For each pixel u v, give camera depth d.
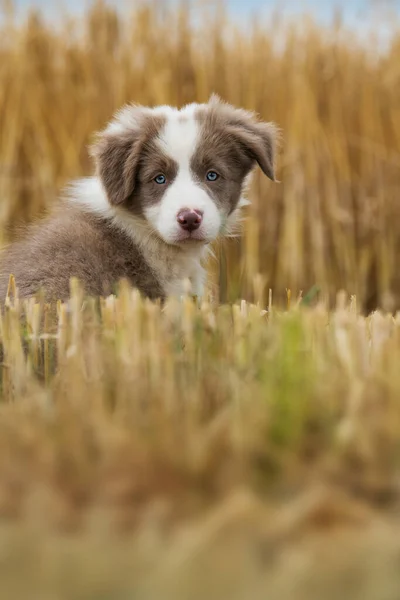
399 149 14.77
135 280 8.66
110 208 8.85
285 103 14.66
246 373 5.55
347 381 5.24
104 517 4.05
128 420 4.88
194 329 6.12
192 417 4.82
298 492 4.34
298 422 4.64
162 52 14.97
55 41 15.04
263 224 14.52
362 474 4.45
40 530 4.02
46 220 9.25
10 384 6.36
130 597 3.72
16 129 14.51
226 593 3.70
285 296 14.45
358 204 14.80
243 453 4.42
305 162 14.50
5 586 3.84
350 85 14.86
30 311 6.73
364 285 14.62
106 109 14.68
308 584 3.72
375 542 3.88
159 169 8.73
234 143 9.20
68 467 4.48
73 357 5.95
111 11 15.12
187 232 8.39
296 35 15.12
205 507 4.24
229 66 14.84
